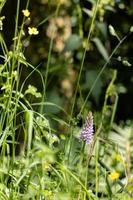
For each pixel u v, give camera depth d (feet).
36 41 24.12
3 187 11.16
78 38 23.13
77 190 11.64
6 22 20.92
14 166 12.06
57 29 24.52
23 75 20.33
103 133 15.30
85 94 23.75
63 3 24.30
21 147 16.56
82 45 23.25
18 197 11.23
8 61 12.19
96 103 23.40
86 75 23.38
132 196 12.67
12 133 11.78
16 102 11.87
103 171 12.94
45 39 24.31
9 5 21.02
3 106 11.90
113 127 18.04
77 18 24.58
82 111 13.83
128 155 15.53
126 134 17.24
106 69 25.36
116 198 12.67
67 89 23.63
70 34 24.71
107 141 14.52
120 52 28.09
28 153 11.02
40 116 12.01
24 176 11.32
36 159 10.97
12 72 11.99
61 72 23.59
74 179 11.63
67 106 23.38
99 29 23.65
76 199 11.66
